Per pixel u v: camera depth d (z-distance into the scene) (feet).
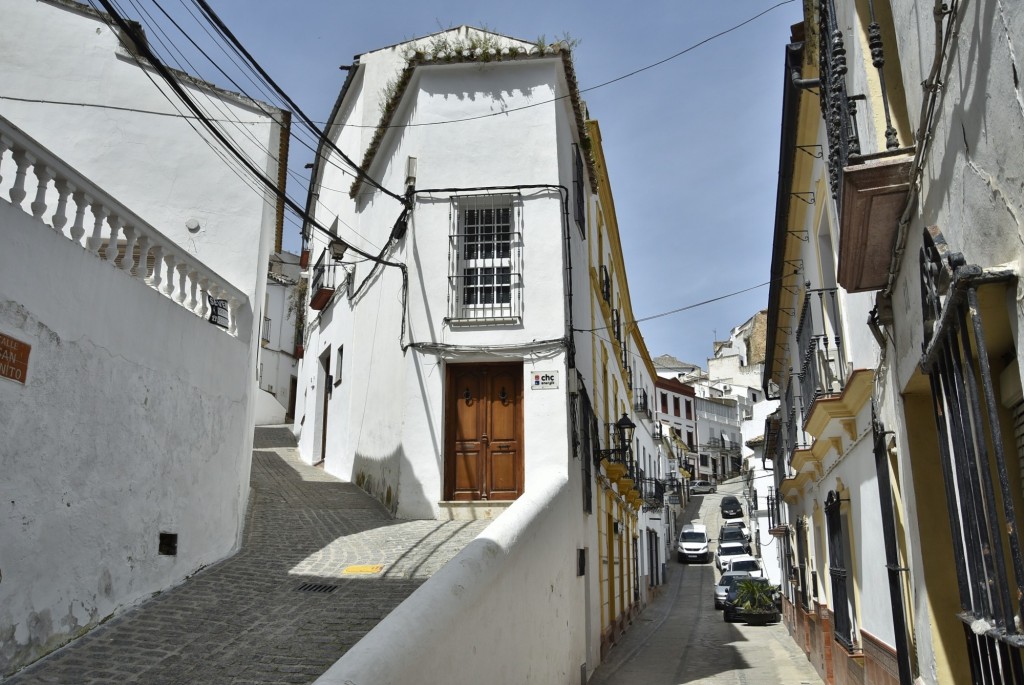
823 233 31.48
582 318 42.01
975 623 11.98
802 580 48.91
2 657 17.03
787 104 29.40
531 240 36.63
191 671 17.66
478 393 36.24
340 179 59.72
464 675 16.85
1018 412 12.26
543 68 38.96
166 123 35.42
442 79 39.19
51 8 35.45
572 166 42.09
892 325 17.99
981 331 9.84
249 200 35.50
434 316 36.22
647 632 62.13
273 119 36.65
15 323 17.94
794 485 46.01
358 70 57.06
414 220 37.32
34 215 19.45
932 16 12.55
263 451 66.08
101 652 18.69
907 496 17.87
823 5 19.33
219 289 30.63
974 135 10.62
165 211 34.47
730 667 42.98
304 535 32.04
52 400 19.20
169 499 24.85
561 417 34.24
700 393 221.46
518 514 24.49
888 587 22.07
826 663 36.04
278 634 20.17
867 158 14.75
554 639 27.35
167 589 24.04
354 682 11.79
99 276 21.42
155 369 24.27
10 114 34.17
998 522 10.63
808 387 33.01
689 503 185.47
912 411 17.30
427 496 34.78
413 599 15.97
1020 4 8.61
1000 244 9.99
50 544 18.90
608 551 48.91
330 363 58.39
